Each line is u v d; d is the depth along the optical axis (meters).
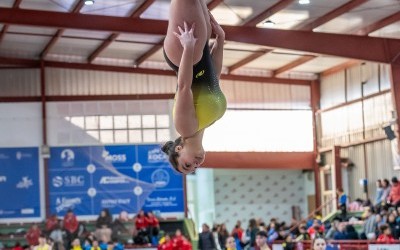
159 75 33.41
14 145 32.03
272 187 37.47
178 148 5.84
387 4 23.59
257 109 35.38
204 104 5.65
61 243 30.02
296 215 37.16
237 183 37.28
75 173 32.25
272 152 35.34
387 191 28.48
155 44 29.98
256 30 25.47
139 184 32.47
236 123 35.09
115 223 31.36
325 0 23.31
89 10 24.06
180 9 5.54
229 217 37.06
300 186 37.50
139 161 32.62
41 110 32.38
